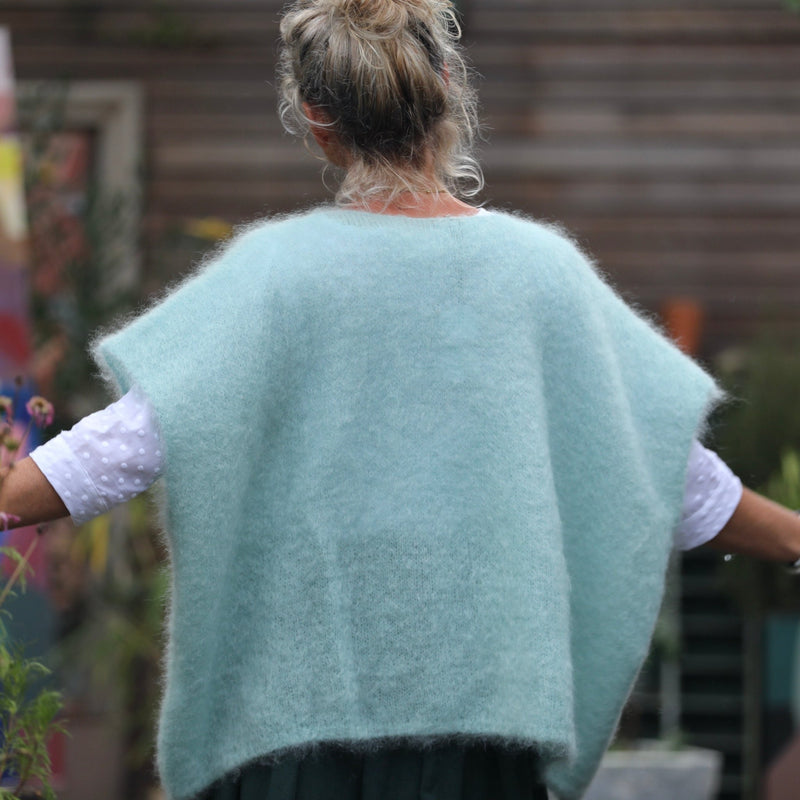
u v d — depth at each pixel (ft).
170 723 14.61
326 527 14.25
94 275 42.57
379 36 14.82
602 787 33.01
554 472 15.05
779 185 49.47
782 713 33.37
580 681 15.29
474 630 14.24
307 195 49.75
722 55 49.49
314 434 14.32
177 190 49.85
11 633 26.48
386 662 14.23
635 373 15.47
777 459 36.83
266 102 49.96
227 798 15.14
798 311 49.24
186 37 49.78
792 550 16.19
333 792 14.67
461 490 14.39
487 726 14.12
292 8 15.88
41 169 43.09
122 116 49.78
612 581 15.01
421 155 15.25
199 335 14.02
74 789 40.88
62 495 13.74
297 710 14.16
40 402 16.55
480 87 49.75
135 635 41.14
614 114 49.73
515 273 14.80
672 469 15.31
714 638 45.16
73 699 42.47
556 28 49.67
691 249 49.62
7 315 32.35
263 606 14.38
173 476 13.66
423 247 14.67
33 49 49.90
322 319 14.35
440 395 14.47
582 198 49.78
